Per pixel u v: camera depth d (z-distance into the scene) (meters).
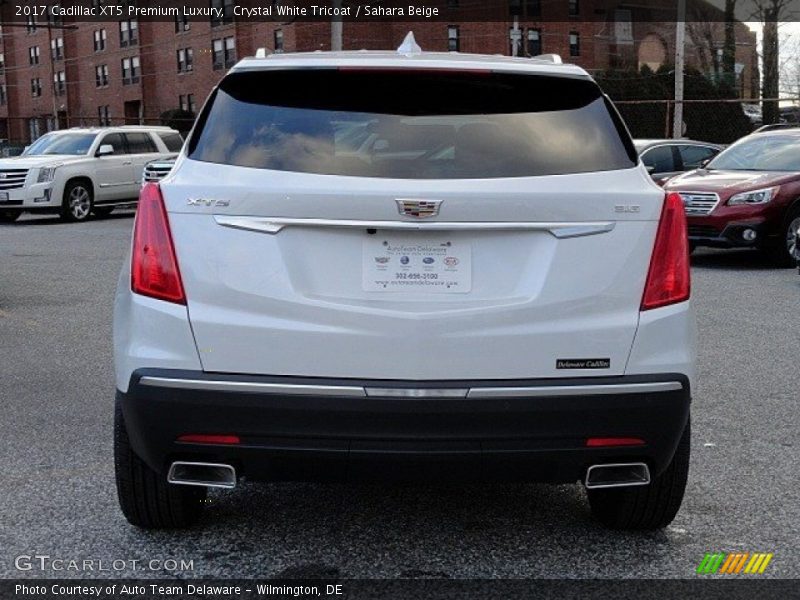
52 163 19.95
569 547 3.84
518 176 3.34
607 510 4.02
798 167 12.75
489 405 3.20
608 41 62.34
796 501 4.34
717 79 55.34
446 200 3.21
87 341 7.83
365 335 3.21
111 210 22.62
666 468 3.59
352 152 3.39
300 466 3.28
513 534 3.98
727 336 8.08
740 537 3.94
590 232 3.29
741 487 4.52
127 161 21.38
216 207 3.26
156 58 63.25
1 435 5.27
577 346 3.27
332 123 3.48
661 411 3.28
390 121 3.50
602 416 3.24
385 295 3.25
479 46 57.41
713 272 12.16
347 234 3.25
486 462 3.26
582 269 3.28
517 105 3.61
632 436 3.29
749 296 10.20
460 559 3.72
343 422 3.19
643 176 3.46
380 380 3.22
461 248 3.27
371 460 3.24
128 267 3.59
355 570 3.62
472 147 3.42
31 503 4.26
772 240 12.20
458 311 3.22
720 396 6.17
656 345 3.32
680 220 3.39
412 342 3.21
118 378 3.44
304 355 3.22
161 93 63.34
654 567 3.65
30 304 9.69
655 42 63.19
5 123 77.81
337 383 3.21
